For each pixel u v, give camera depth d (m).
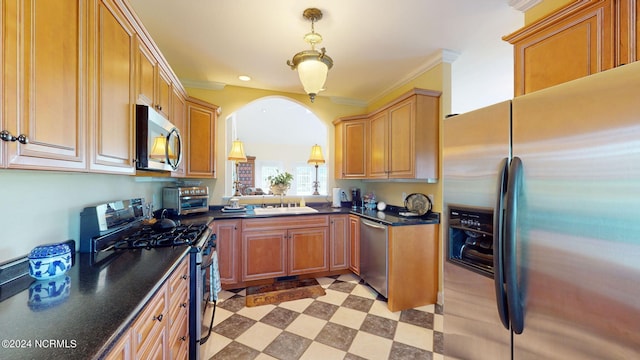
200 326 1.66
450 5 1.83
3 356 0.58
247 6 1.84
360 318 2.30
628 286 0.78
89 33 1.05
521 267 1.07
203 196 3.04
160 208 2.78
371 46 2.39
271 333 2.08
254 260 2.94
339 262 3.29
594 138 0.86
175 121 2.35
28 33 0.77
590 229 0.87
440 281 2.56
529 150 1.05
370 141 3.32
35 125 0.79
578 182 0.90
